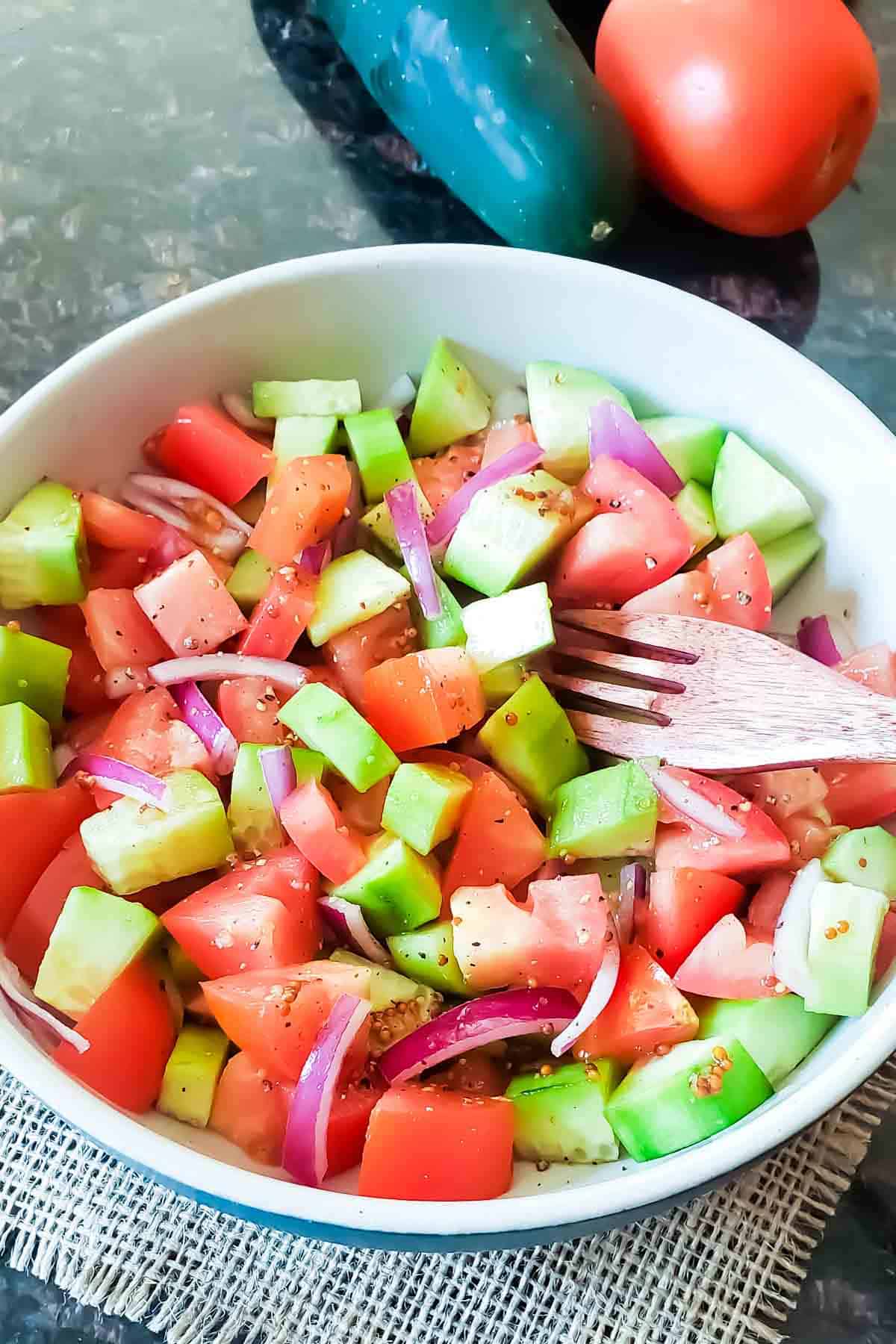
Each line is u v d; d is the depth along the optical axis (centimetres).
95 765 91
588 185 108
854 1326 89
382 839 89
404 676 91
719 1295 88
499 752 93
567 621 99
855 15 137
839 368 120
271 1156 82
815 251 124
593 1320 88
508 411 106
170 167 128
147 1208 91
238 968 84
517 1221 68
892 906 87
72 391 95
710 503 102
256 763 90
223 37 135
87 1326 89
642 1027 83
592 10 131
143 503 101
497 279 99
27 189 126
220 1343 87
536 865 91
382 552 102
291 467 97
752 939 86
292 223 125
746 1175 91
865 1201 92
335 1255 90
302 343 103
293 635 96
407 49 111
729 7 109
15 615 96
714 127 110
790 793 91
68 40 135
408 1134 78
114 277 122
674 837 91
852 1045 75
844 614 99
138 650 95
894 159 130
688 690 94
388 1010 86
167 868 88
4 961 85
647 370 102
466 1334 88
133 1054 83
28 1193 91
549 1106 82
